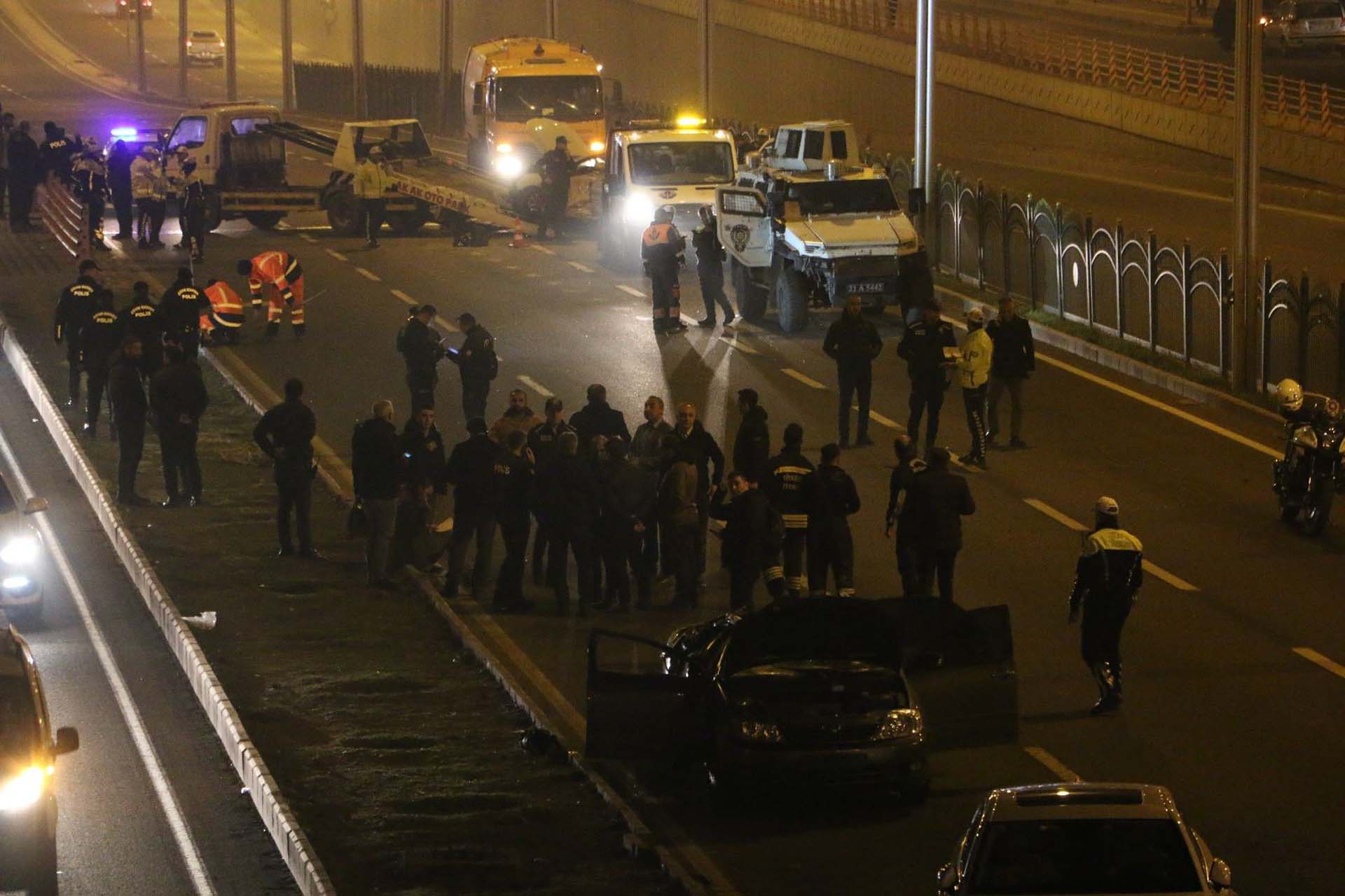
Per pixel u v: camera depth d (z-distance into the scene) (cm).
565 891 3341
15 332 9450
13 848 3094
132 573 5747
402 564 5612
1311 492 5894
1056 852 2675
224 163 12569
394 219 12350
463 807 3803
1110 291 8781
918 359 6738
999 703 3991
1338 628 5031
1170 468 6775
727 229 9375
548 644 4978
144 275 11106
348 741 4228
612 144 11194
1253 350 7712
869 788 3734
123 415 6462
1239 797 3809
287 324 9638
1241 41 7631
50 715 4456
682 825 3703
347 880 3409
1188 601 5291
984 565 5653
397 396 8038
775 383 8075
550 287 10462
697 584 5312
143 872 3481
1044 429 7375
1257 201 7606
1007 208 9744
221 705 4269
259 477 6950
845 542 4928
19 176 12569
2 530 5178
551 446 5425
